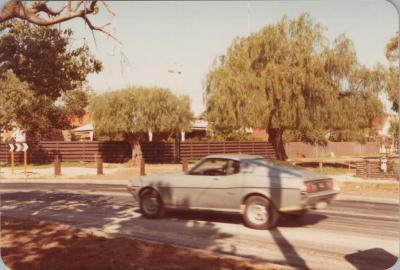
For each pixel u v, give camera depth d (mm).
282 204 8445
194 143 34469
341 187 16391
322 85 24141
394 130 28859
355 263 6383
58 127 35750
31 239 7504
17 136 33219
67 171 25812
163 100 30859
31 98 29797
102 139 34875
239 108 24453
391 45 23766
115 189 16953
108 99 30406
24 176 22750
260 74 24875
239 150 35219
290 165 9281
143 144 33250
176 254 6609
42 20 8844
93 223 9398
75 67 10281
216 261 6277
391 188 15820
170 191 9688
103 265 5941
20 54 9969
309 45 24469
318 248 7223
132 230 8633
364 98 25891
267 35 24672
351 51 25141
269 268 6012
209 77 26312
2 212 10875
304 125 24297
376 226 9180
